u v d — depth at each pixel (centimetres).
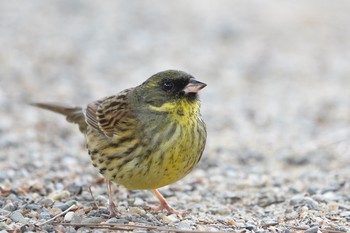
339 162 1384
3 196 1041
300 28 2742
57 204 998
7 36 2480
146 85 938
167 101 914
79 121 1123
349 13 2972
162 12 2884
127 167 928
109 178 961
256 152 1455
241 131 1655
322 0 3183
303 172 1311
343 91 2042
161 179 928
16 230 880
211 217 999
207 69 2241
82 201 1048
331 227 951
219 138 1581
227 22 2753
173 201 1109
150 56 2350
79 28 2625
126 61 2289
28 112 1720
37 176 1180
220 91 2022
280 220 990
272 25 2764
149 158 912
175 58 2341
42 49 2355
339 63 2344
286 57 2398
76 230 894
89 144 995
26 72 2097
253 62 2331
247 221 976
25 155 1330
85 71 2161
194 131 916
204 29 2673
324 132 1639
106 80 2081
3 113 1698
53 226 905
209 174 1300
